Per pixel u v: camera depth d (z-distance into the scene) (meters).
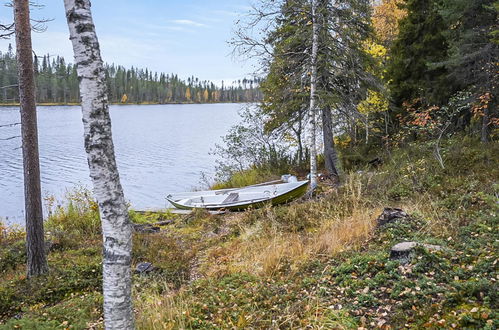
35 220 7.83
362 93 15.24
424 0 16.34
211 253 8.62
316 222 9.24
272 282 5.98
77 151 33.53
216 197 15.05
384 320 4.22
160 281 7.25
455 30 13.94
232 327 4.61
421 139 15.08
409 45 16.92
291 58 14.03
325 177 16.23
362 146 18.98
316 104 14.41
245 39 12.79
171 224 12.49
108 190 3.79
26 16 7.57
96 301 6.42
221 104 159.88
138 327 4.92
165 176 24.00
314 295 5.11
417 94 16.47
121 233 3.85
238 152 19.42
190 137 45.56
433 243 5.87
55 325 5.43
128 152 34.16
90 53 3.70
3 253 9.29
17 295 7.14
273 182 16.06
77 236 10.75
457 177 9.84
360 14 13.44
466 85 14.19
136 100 136.25
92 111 3.72
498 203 6.89
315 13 12.73
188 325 4.83
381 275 5.12
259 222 9.92
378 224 7.51
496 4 10.55
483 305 4.00
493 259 4.91
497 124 13.12
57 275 7.84
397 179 10.99
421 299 4.37
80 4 3.65
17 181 22.53
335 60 13.88
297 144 20.31
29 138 7.64
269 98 15.91
